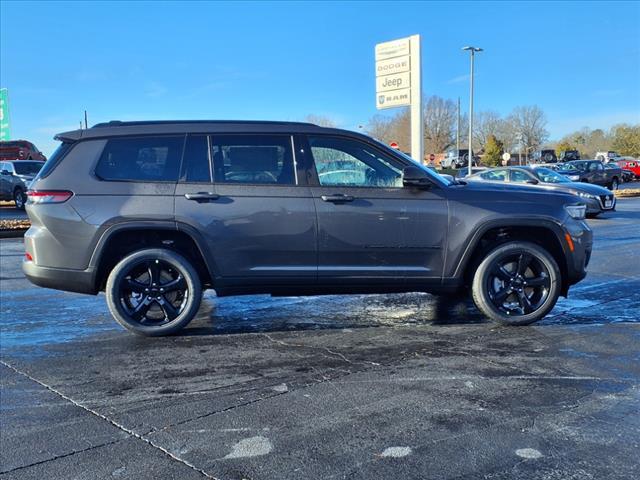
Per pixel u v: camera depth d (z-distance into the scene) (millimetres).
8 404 3867
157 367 4547
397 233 5211
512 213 5277
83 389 4113
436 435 3305
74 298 7172
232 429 3434
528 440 3225
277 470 2955
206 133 5219
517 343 5012
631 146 80688
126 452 3176
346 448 3174
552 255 5590
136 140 5184
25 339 5355
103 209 5012
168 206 5043
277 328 5605
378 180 5289
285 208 5121
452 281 5344
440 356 4699
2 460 3104
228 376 4320
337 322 5805
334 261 5219
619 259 9539
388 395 3900
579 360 4555
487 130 84625
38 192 5094
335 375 4301
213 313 6207
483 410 3635
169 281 5289
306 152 5223
